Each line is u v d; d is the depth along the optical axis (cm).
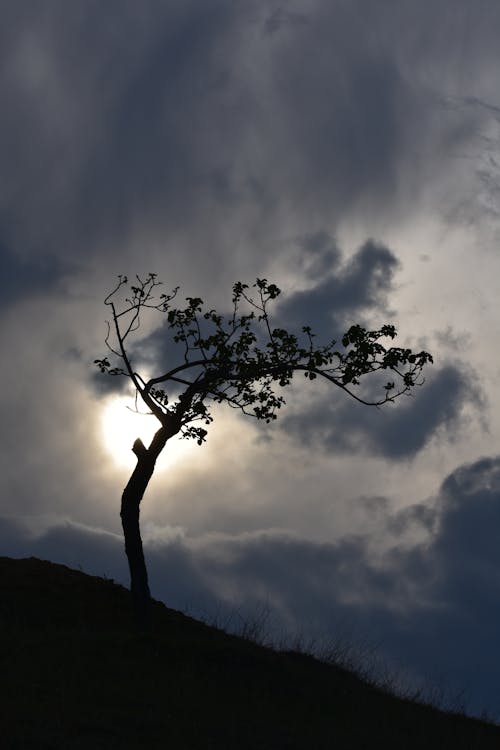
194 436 2027
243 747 1347
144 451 2003
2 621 1764
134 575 1938
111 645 1730
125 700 1448
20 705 1315
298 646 2120
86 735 1255
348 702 1769
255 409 2045
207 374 2028
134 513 1977
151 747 1264
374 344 1955
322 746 1441
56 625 1822
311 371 1995
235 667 1748
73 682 1471
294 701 1678
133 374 2022
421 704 2011
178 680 1608
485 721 2017
